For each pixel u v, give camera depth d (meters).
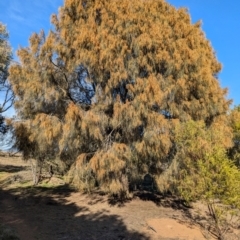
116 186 8.92
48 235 6.67
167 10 10.99
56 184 13.94
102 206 9.70
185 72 9.20
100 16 9.92
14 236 6.22
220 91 10.19
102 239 6.55
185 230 7.49
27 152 9.91
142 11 10.08
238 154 10.55
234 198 6.20
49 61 9.27
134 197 11.04
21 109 9.84
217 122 9.66
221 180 6.38
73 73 9.52
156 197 11.30
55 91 9.22
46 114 9.16
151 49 9.11
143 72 9.29
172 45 9.41
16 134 9.41
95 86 9.61
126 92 9.31
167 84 8.91
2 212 8.72
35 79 9.25
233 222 8.13
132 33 9.17
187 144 7.38
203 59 9.54
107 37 8.87
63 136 8.37
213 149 6.77
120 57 8.78
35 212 8.80
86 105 9.88
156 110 8.88
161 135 8.26
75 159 9.54
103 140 8.95
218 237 7.09
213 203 6.74
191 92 9.39
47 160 12.55
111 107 9.11
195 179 6.89
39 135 8.95
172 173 8.75
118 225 7.67
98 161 8.43
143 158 8.93
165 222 8.07
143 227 7.58
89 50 8.86
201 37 11.23
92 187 10.19
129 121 8.51
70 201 10.42
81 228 7.32
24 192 12.05
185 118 8.95
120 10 9.63
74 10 10.02
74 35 9.20
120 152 8.38
